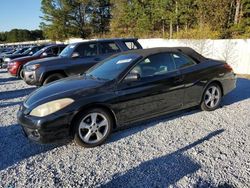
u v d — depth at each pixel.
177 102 5.14
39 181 3.37
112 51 9.18
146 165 3.64
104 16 57.19
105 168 3.62
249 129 4.75
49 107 3.96
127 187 3.16
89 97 4.16
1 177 3.47
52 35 56.34
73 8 54.62
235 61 13.90
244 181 3.18
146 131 4.80
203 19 25.73
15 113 6.46
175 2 32.59
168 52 5.18
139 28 40.91
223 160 3.68
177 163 3.65
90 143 4.23
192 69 5.35
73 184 3.28
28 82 8.62
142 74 4.73
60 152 4.14
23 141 4.63
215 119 5.29
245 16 25.02
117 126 4.49
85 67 8.76
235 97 6.96
